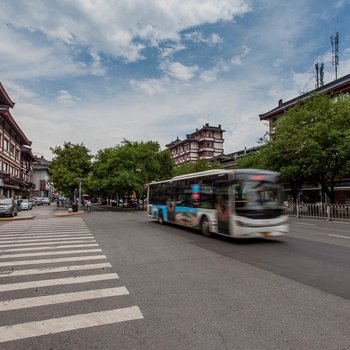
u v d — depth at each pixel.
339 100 22.70
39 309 4.10
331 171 22.28
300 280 5.41
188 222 13.00
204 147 74.50
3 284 5.25
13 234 12.12
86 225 16.22
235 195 9.55
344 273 5.90
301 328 3.47
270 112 37.25
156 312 3.96
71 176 40.94
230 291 4.80
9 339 3.26
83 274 5.87
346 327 3.50
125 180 36.19
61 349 3.04
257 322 3.63
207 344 3.11
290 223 17.30
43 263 6.82
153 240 10.44
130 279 5.50
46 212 30.28
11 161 41.34
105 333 3.38
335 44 35.72
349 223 17.22
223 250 8.48
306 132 21.23
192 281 5.36
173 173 43.78
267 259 7.25
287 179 25.00
